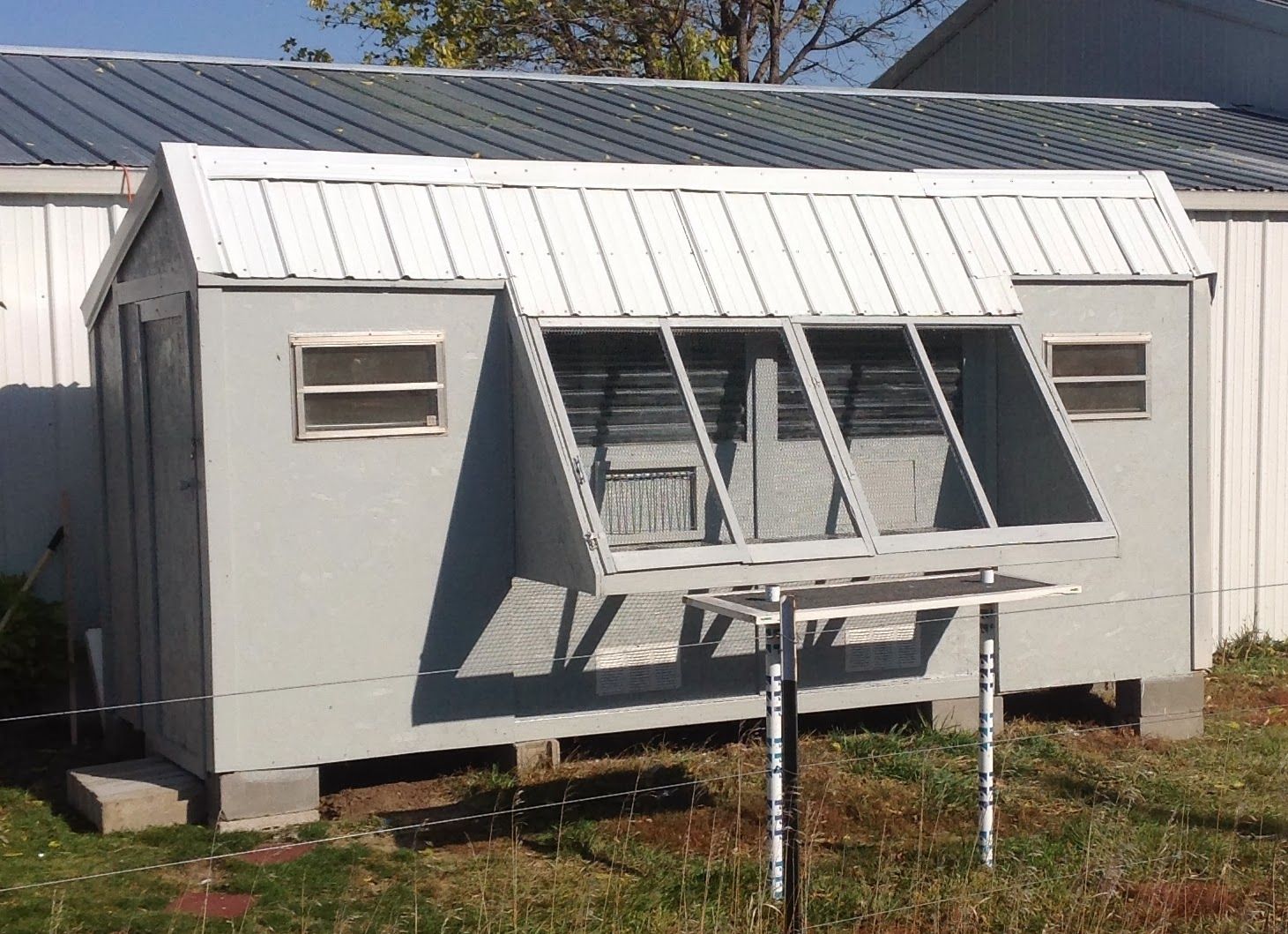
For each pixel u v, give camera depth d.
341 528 7.12
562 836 6.81
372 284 7.07
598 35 25.72
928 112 14.65
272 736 7.01
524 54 25.83
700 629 7.95
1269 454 12.17
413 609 7.29
